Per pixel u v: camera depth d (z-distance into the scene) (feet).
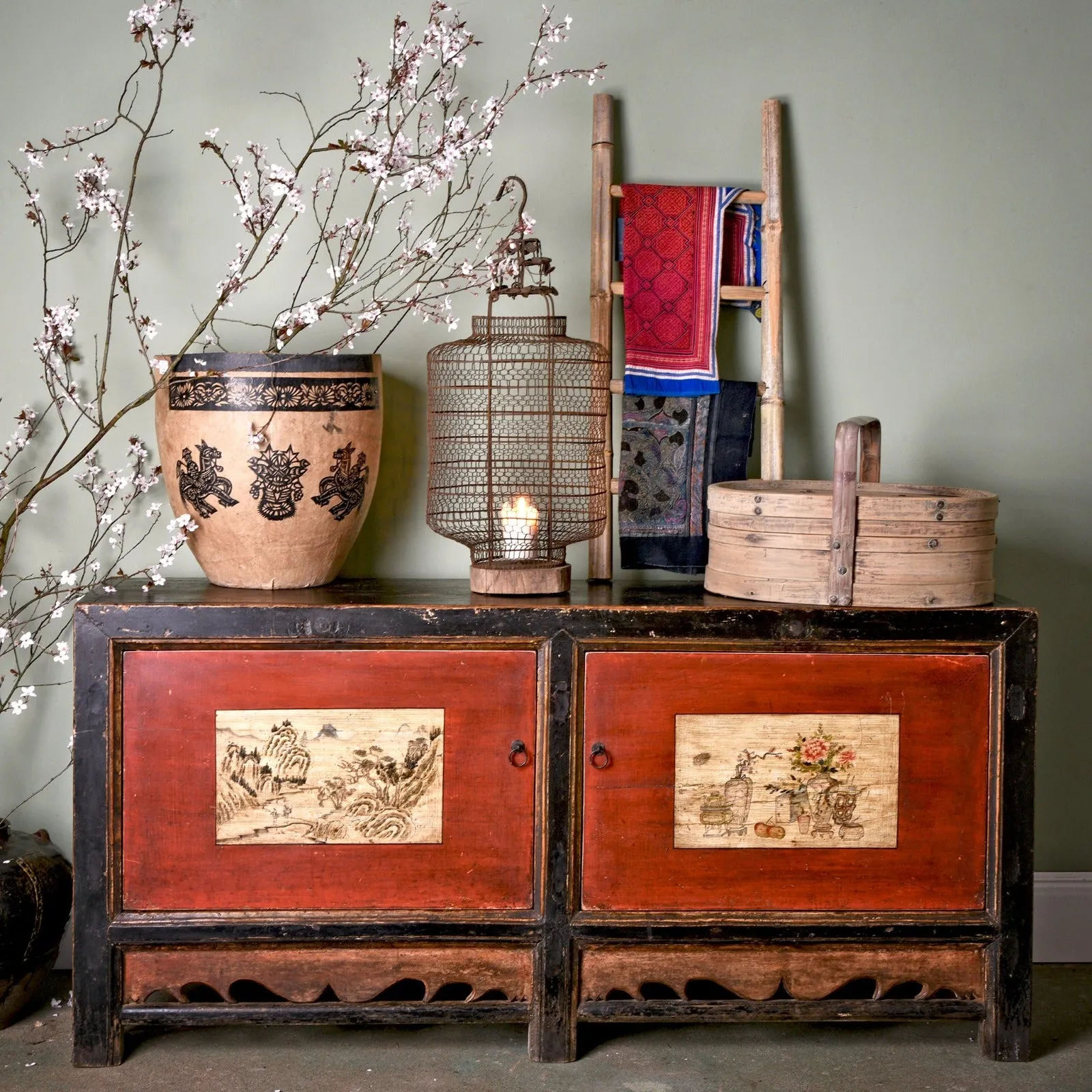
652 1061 7.47
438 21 7.96
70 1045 7.56
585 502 8.55
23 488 8.63
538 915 7.34
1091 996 8.53
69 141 8.41
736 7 8.65
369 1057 7.46
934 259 8.89
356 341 8.62
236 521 7.63
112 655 7.11
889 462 9.01
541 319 8.33
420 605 7.21
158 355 8.57
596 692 7.28
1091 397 9.05
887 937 7.41
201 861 7.22
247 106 8.48
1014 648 7.38
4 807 8.78
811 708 7.34
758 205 8.70
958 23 8.76
